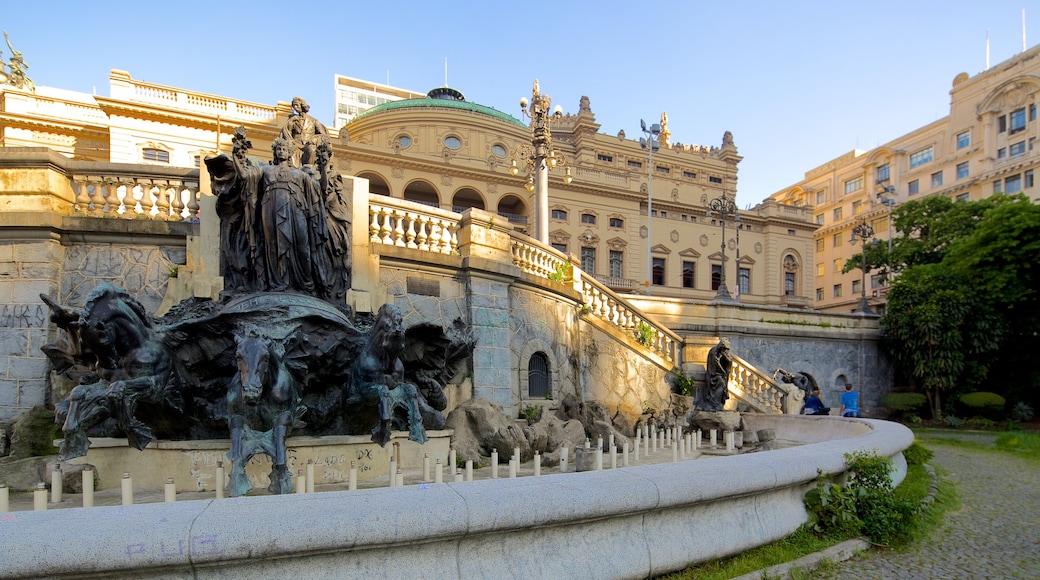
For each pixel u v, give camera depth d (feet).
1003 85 207.72
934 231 167.43
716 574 15.83
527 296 48.62
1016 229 98.78
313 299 30.68
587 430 46.57
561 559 13.61
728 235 214.69
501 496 12.75
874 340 104.53
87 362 25.73
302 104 37.14
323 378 28.99
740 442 46.24
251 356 22.33
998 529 24.48
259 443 22.43
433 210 42.22
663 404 61.72
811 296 225.15
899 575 18.03
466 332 38.42
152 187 36.22
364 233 37.73
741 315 89.45
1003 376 105.29
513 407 45.27
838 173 276.62
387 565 11.73
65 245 33.88
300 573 11.01
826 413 67.31
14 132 133.28
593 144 208.54
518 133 184.65
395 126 175.22
